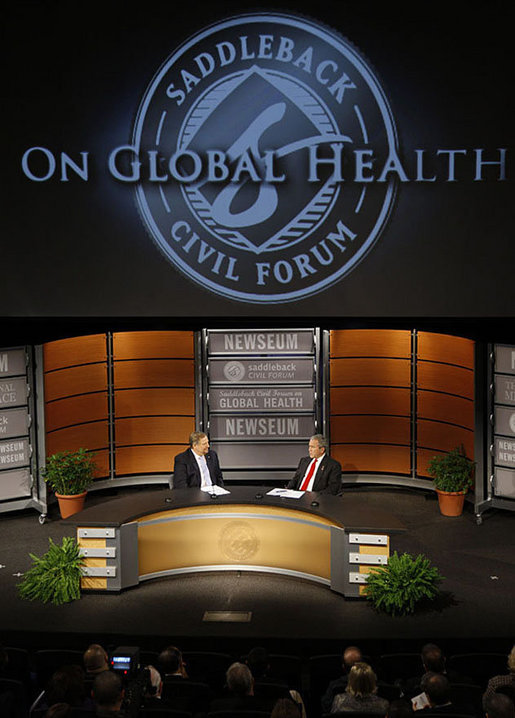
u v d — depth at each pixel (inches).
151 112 362.6
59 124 363.3
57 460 426.9
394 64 355.3
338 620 313.3
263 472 470.0
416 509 443.5
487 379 418.9
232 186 368.8
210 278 377.4
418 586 318.7
